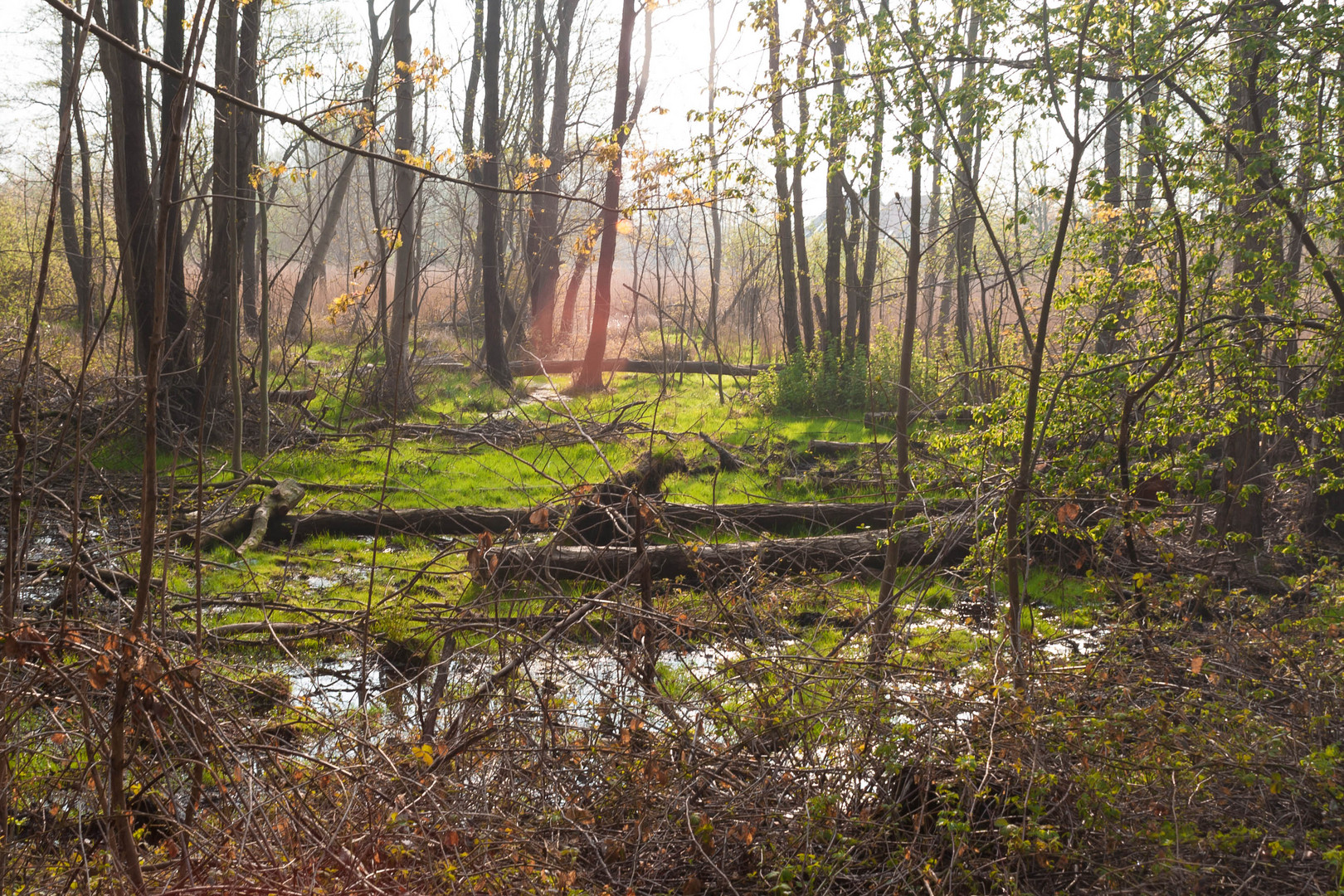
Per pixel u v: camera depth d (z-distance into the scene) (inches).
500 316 858.8
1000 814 144.9
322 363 745.6
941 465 245.6
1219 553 244.4
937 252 620.7
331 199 911.0
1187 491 242.7
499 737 162.7
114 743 107.7
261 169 296.0
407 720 169.8
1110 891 130.4
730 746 162.1
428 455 526.6
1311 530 358.3
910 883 132.7
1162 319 248.7
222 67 448.5
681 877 145.3
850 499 438.3
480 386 783.1
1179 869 129.0
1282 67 225.3
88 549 201.9
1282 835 136.6
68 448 332.8
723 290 1344.7
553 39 1177.4
